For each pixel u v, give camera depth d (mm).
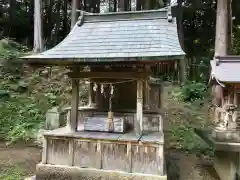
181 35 19500
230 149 6488
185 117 11445
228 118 6637
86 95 12398
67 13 26594
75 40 5969
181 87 14703
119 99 7211
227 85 6594
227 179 6727
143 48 5082
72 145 5508
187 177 7012
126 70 5699
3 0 22922
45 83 13602
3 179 6055
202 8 22188
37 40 16062
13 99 11617
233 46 17906
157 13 6156
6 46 15883
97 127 5914
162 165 4984
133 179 4992
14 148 8484
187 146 9328
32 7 23484
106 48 5340
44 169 5504
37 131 9469
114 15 6457
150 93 8547
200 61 19297
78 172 5328
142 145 5109
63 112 9977
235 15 20531
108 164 5297
